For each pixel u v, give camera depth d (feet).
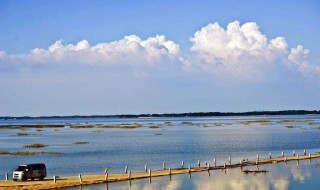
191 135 529.45
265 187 173.27
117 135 545.44
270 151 326.44
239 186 176.04
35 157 296.51
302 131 585.63
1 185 175.83
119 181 190.80
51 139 477.77
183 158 284.61
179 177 201.67
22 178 188.24
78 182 183.11
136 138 481.87
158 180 192.65
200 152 321.11
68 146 380.99
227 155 300.20
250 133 557.33
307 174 207.62
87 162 267.59
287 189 168.96
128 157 292.81
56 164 259.39
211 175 207.10
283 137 472.44
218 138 467.11
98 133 599.57
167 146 372.99
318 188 170.60
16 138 497.87
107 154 312.71
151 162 265.54
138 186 176.86
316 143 393.09
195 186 176.45
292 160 265.34
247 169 227.20
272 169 226.58
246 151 326.65
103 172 225.35
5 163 266.16
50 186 173.78
